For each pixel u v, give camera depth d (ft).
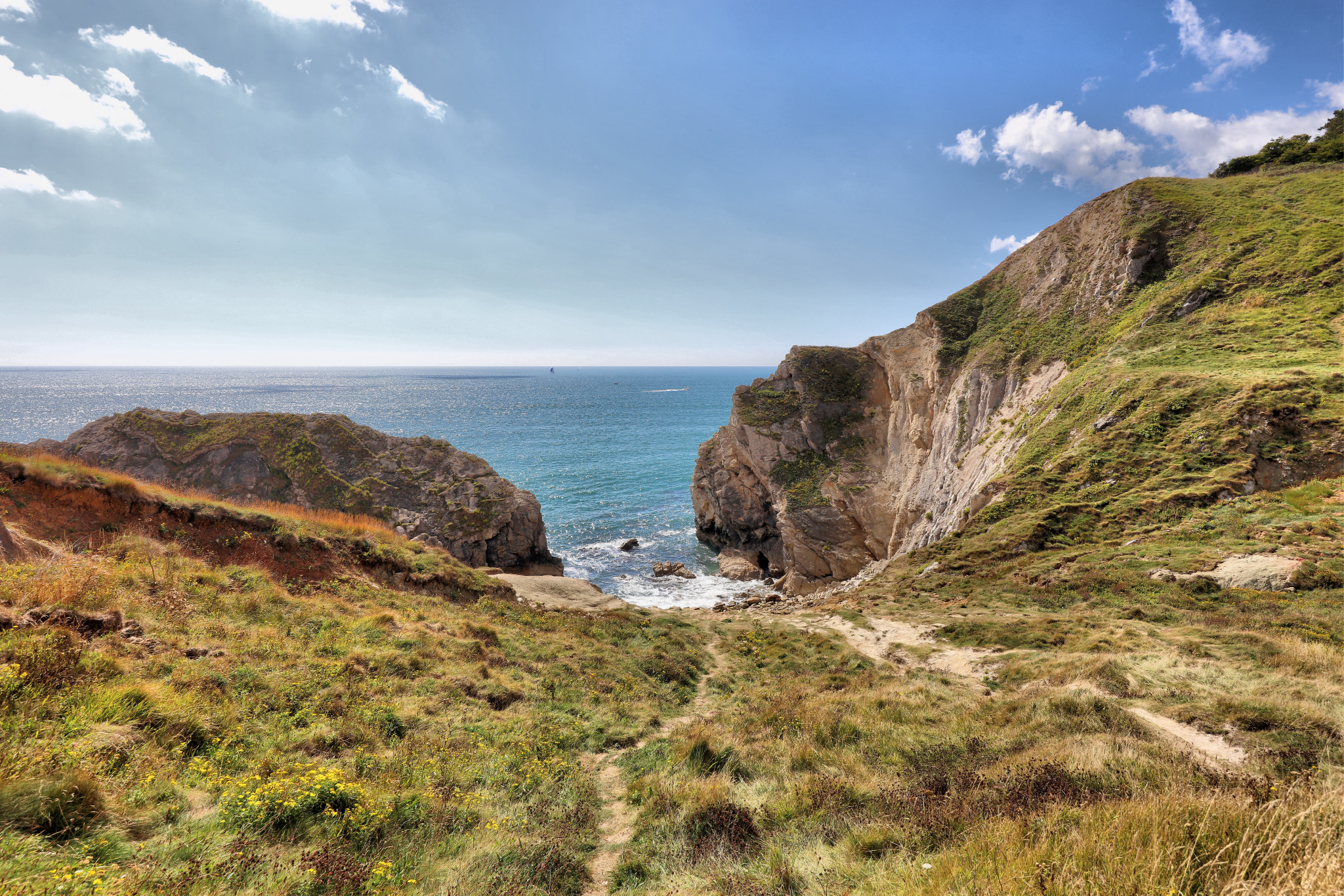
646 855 25.81
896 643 73.20
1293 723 31.89
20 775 18.81
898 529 165.58
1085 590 78.33
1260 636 52.19
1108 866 15.33
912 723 42.04
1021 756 30.48
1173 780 23.54
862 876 20.29
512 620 74.69
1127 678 44.70
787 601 159.02
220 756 27.32
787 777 33.35
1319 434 88.48
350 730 34.71
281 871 18.60
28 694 24.75
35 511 50.88
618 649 73.05
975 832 21.25
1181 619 63.72
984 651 65.00
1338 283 118.32
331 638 48.83
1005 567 93.81
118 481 58.18
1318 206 142.72
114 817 19.21
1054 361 151.74
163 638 37.96
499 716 43.86
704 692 63.21
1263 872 14.01
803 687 57.82
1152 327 135.64
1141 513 93.45
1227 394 102.12
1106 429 114.32
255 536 63.67
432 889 20.16
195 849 18.94
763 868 22.66
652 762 39.65
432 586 76.48
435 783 30.76
